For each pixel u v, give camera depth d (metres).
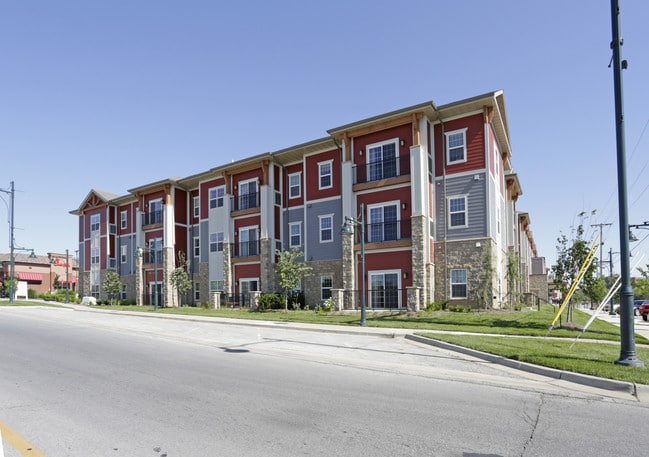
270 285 29.83
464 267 22.64
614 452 4.82
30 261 65.06
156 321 22.12
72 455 4.63
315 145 27.97
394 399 6.98
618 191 9.29
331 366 9.84
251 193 31.91
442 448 4.89
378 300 24.09
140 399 6.90
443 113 23.48
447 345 12.31
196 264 37.25
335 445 4.95
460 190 23.17
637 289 48.41
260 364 10.06
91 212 46.72
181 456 4.61
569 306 16.62
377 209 24.70
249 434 5.29
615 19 9.48
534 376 8.73
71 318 23.94
